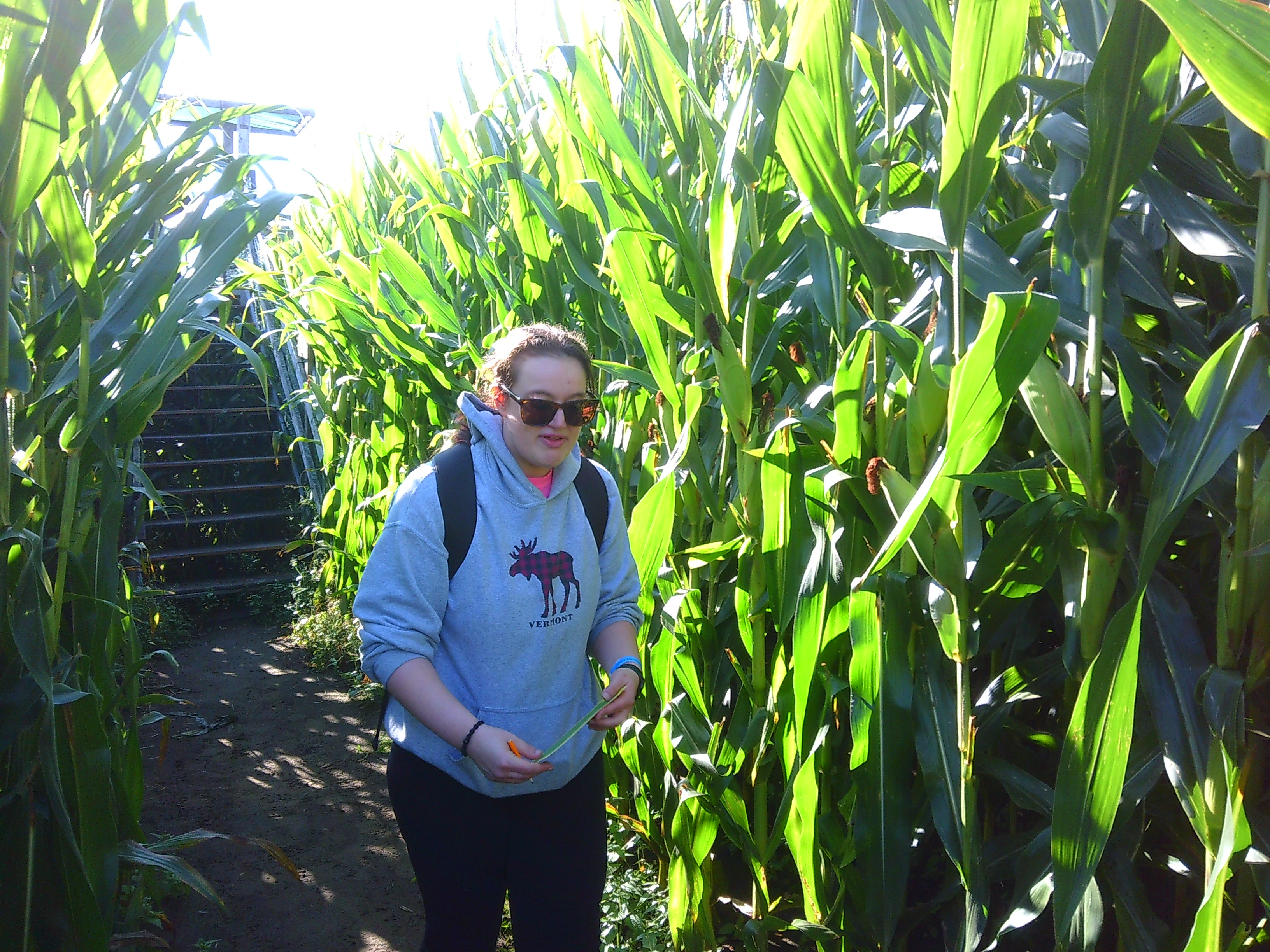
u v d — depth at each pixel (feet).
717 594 7.20
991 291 4.60
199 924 8.23
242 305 25.03
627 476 7.95
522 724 4.98
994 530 5.54
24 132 4.40
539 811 5.16
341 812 10.41
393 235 14.30
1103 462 4.91
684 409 6.74
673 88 6.58
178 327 6.42
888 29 5.25
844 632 5.67
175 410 22.16
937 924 6.51
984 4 3.70
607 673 5.35
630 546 5.89
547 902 5.18
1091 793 3.90
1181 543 5.66
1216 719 3.76
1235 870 3.95
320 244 17.93
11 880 5.14
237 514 21.86
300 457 22.54
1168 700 4.12
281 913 8.42
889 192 5.74
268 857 9.41
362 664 4.91
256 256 24.61
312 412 20.54
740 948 7.16
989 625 4.99
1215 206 4.85
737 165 5.49
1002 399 3.96
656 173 7.97
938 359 4.89
